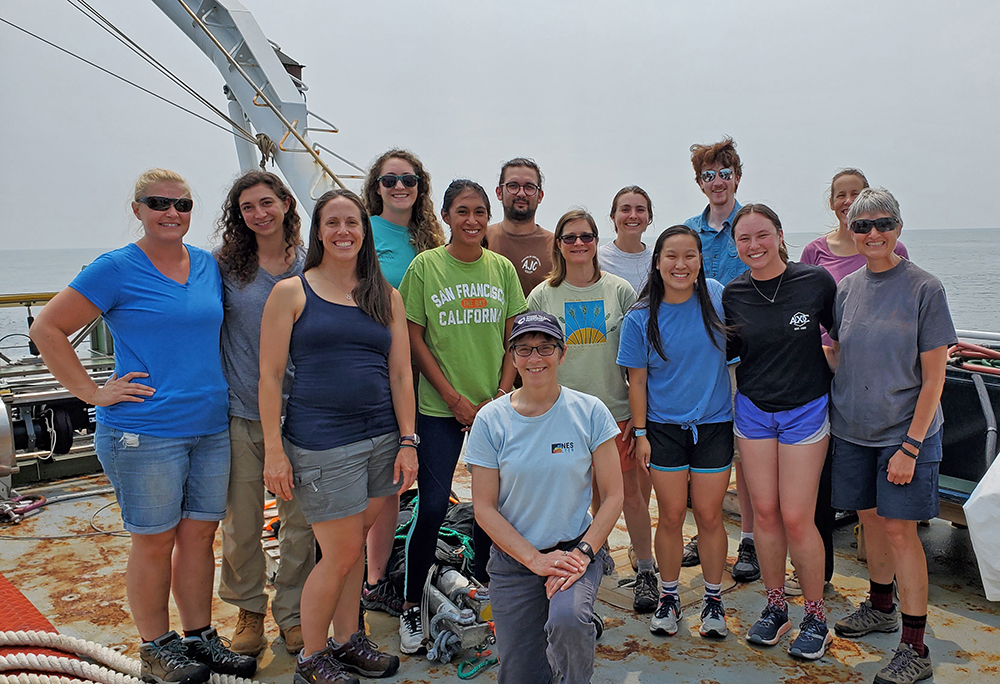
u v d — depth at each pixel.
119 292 2.58
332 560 2.69
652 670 2.93
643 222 4.08
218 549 4.32
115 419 2.59
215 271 2.89
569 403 2.40
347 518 2.66
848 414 2.95
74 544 4.42
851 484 3.01
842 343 2.96
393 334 2.85
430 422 3.31
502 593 2.39
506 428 2.39
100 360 6.88
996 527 2.74
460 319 3.28
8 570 4.05
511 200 3.87
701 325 3.12
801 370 3.01
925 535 4.37
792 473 3.00
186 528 2.80
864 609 3.24
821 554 3.03
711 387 3.12
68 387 2.54
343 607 2.91
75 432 5.88
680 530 3.24
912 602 2.80
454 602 3.11
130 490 2.61
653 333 3.13
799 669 2.93
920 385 2.79
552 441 2.35
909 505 2.78
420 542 3.15
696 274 3.07
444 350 3.29
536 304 3.54
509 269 3.48
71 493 5.39
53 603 3.62
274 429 2.63
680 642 3.17
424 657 3.08
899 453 2.77
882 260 2.84
